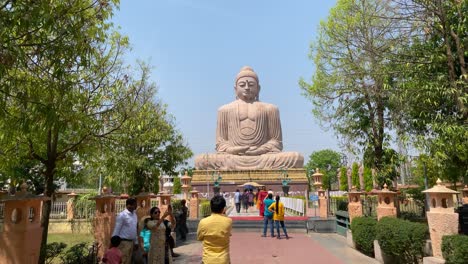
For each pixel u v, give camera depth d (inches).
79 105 347.3
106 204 415.8
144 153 689.0
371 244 475.5
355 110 607.2
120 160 427.8
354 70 518.3
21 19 224.5
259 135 1637.6
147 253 342.0
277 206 672.4
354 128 611.2
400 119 413.4
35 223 264.8
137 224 345.7
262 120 1656.0
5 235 249.8
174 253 508.1
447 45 343.0
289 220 797.9
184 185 1041.5
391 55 383.9
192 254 536.1
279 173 1519.4
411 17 357.4
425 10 349.4
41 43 250.2
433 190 332.8
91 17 299.9
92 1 315.9
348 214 642.8
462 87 331.9
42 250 354.6
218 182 1387.8
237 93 1754.4
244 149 1608.0
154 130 518.3
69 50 263.7
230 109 1689.2
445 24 342.3
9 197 255.3
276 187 1493.6
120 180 655.1
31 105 259.1
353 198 607.2
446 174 406.0
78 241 686.5
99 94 358.0
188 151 767.1
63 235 791.7
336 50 588.1
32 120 261.1
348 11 543.5
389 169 569.3
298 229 771.4
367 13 506.3
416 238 356.8
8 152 349.1
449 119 346.3
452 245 285.1
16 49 224.7
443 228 319.9
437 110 369.7
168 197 660.1
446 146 336.5
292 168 1546.5
